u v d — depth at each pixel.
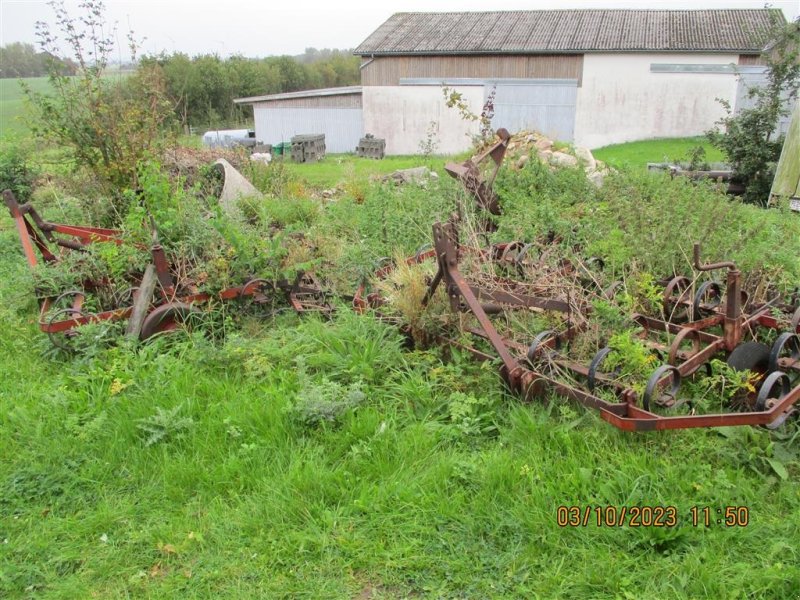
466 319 4.85
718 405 4.21
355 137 31.25
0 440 4.09
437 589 2.97
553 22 30.80
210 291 5.60
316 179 15.20
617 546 3.17
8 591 3.06
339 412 4.17
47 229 6.36
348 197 9.61
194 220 6.13
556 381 4.09
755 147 12.44
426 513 3.40
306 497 3.54
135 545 3.30
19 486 3.71
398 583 3.03
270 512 3.43
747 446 3.80
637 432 3.84
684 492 3.45
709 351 4.16
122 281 5.76
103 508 3.52
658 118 28.22
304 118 31.36
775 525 3.24
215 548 3.26
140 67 9.62
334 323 5.43
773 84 13.20
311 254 6.43
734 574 2.98
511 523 3.29
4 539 3.37
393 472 3.72
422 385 4.45
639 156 22.33
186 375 4.67
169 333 5.27
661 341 4.79
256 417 4.15
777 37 13.62
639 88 27.92
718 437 3.90
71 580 3.10
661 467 3.62
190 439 4.05
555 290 4.93
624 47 27.39
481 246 6.28
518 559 3.11
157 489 3.69
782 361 4.24
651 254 5.34
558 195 8.42
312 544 3.24
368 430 4.07
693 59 27.09
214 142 22.05
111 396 4.50
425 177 9.84
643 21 30.05
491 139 10.02
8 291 6.40
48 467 3.86
